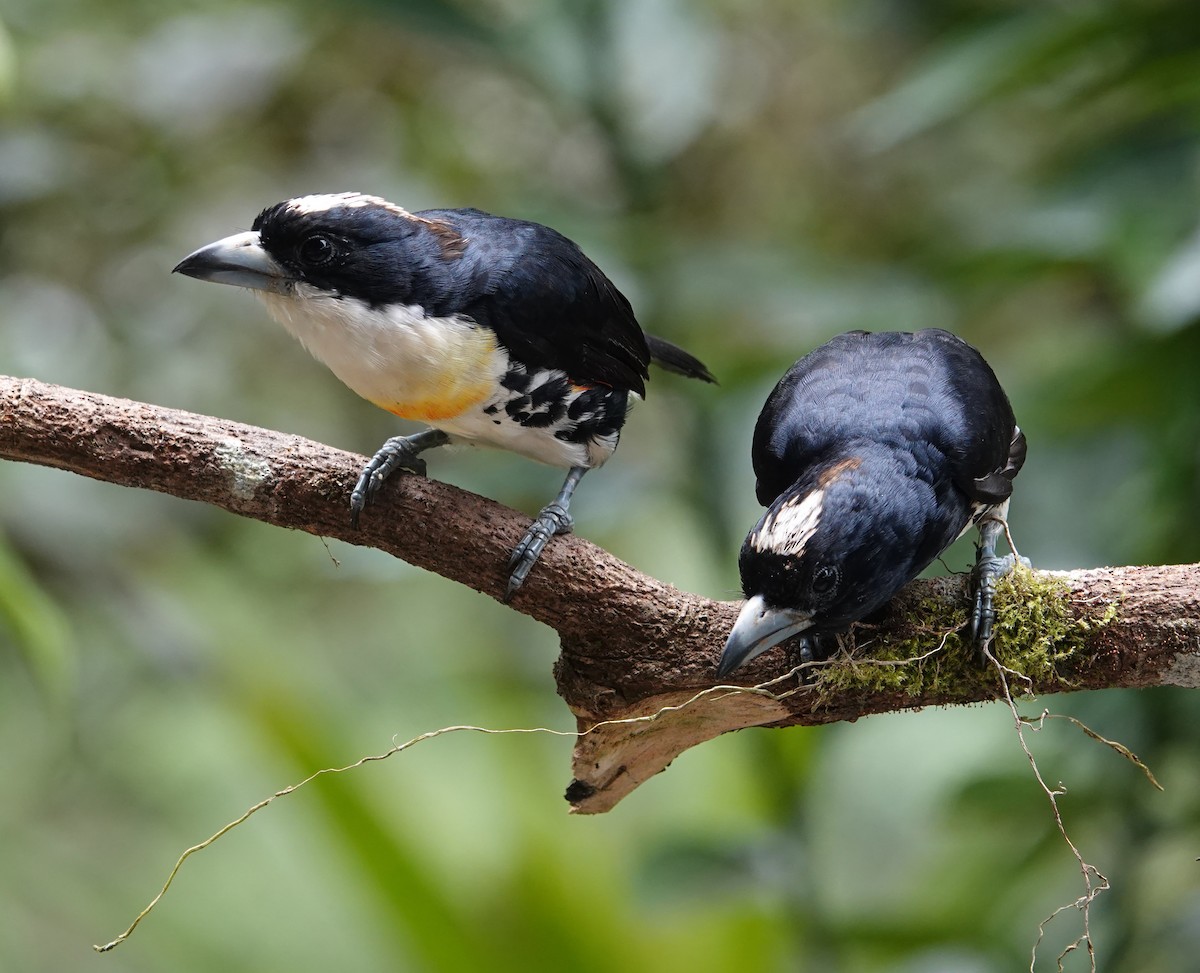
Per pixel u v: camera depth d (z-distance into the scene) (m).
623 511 10.78
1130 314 10.07
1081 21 9.90
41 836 15.15
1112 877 9.91
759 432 8.14
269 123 14.02
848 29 14.02
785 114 14.67
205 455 7.27
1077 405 10.15
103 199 13.53
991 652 7.07
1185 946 9.74
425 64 14.04
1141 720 9.87
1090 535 10.44
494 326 8.08
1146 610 6.95
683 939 10.40
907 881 12.34
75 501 12.19
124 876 15.02
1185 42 10.23
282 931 14.48
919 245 12.46
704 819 11.77
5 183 12.51
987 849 11.57
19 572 8.58
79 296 13.55
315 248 7.82
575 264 8.46
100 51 13.24
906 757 13.07
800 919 9.97
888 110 11.05
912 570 7.40
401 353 7.98
